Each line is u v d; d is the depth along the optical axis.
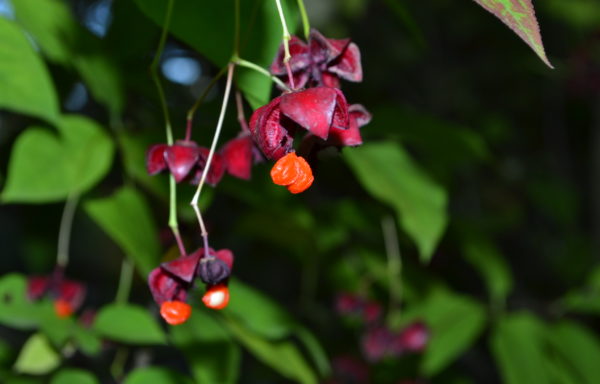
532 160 1.20
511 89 1.19
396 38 1.02
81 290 0.44
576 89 1.06
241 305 0.45
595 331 0.88
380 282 0.57
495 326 0.52
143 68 0.45
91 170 0.42
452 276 0.71
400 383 0.60
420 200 0.46
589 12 1.07
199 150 0.37
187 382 0.43
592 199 1.20
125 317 0.43
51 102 0.39
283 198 0.50
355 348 0.63
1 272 0.82
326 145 0.34
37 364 0.44
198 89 0.52
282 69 0.34
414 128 0.48
